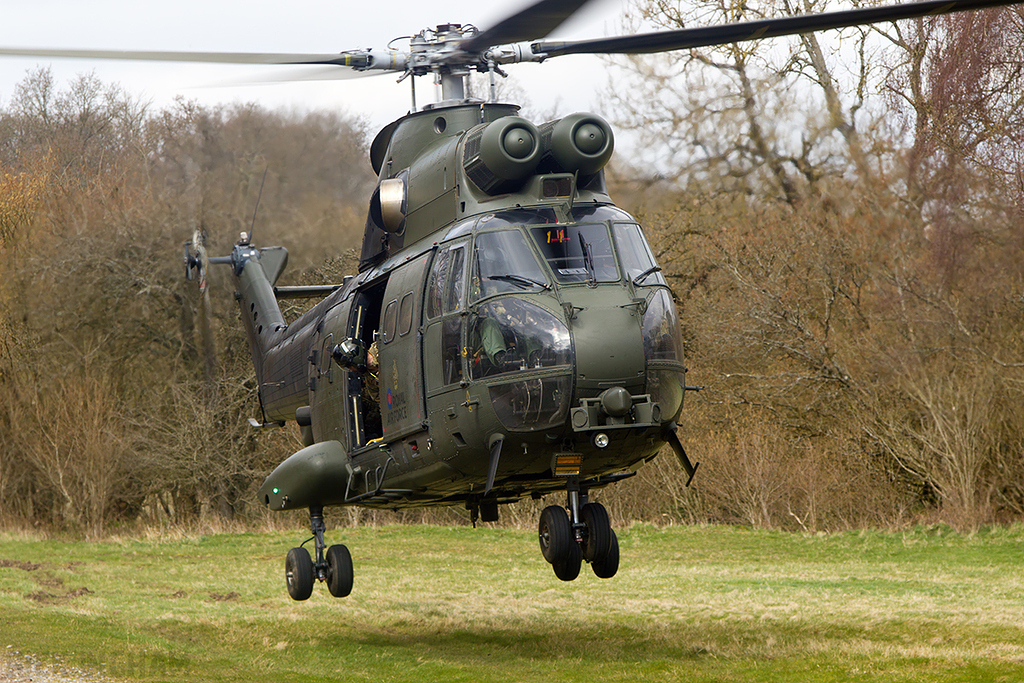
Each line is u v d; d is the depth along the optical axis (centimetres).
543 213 3162
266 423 5316
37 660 3625
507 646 4216
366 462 3688
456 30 3553
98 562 7412
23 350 9725
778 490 8706
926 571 6175
